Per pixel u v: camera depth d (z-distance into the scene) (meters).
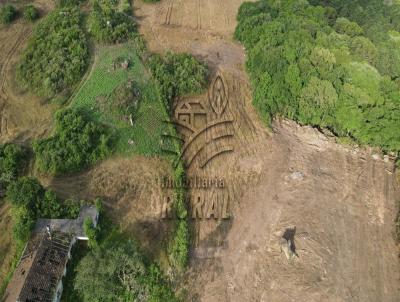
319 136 67.38
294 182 60.16
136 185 56.03
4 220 50.88
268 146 64.94
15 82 68.94
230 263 49.97
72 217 49.50
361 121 63.28
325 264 50.81
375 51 72.75
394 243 54.41
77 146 56.56
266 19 80.75
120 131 60.44
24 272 42.47
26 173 55.91
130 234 50.41
